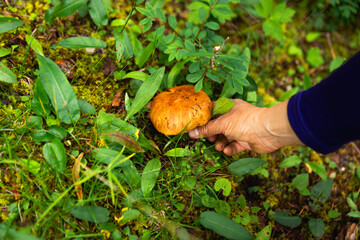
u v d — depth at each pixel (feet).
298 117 1.22
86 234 1.29
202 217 1.42
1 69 1.41
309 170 1.99
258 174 1.84
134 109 1.54
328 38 2.55
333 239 1.82
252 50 2.26
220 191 1.66
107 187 1.44
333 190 1.98
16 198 1.32
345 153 2.14
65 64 1.68
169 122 1.45
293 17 2.52
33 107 1.43
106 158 1.39
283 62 2.35
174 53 1.54
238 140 1.54
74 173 1.34
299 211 1.84
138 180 1.45
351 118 1.12
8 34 1.62
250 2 2.15
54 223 1.30
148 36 1.80
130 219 1.37
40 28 1.71
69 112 1.44
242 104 1.55
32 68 1.61
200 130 1.61
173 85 1.77
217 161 1.72
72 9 1.63
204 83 1.84
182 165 1.53
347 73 1.11
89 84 1.69
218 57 1.57
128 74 1.65
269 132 1.38
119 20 1.82
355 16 2.64
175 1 2.18
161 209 1.49
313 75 2.37
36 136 1.39
